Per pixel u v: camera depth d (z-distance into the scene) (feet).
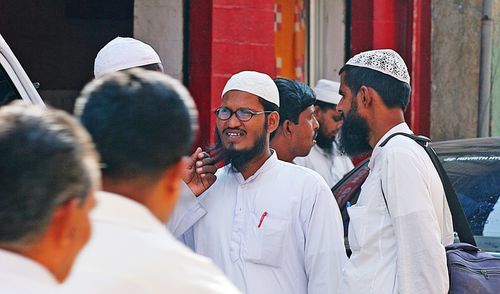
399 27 43.39
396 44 43.34
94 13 37.81
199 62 35.86
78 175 8.78
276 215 17.72
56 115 8.98
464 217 17.95
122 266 9.59
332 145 28.48
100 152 10.28
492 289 17.29
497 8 46.85
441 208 17.43
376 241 17.12
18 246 8.75
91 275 9.54
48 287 8.87
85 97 10.66
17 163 8.59
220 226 17.87
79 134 8.93
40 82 37.88
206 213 18.01
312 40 41.88
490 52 46.52
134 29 36.19
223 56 35.81
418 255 16.69
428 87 45.39
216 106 35.65
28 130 8.69
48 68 37.81
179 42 35.91
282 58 39.99
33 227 8.66
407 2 43.52
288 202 17.78
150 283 9.58
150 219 10.04
